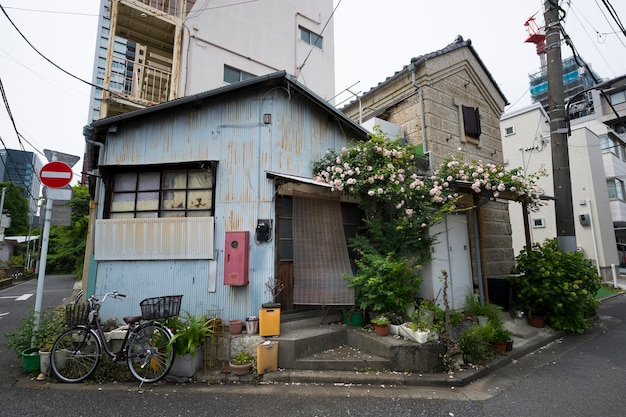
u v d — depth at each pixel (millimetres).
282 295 5984
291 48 15984
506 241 9922
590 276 6980
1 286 17391
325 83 17359
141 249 5742
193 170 6246
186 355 4582
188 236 5742
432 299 6453
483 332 5398
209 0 13141
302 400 3986
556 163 8242
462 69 9758
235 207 5984
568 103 8680
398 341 5012
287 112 6641
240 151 6230
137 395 4117
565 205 8000
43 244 5258
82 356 4617
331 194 6742
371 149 6523
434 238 6520
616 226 19406
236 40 13742
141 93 11438
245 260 5598
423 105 8648
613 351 5812
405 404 3896
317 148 7031
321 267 6059
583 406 3797
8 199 35719
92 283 5730
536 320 6988
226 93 6348
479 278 7426
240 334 5262
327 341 5379
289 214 6367
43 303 11719
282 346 4906
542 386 4391
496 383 4539
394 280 5629
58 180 5348
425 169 8039
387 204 6801
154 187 6195
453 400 4008
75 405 3838
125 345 4566
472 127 9383
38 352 4809
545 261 7164
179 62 11570
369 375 4586
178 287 5699
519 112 17094
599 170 16578
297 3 16734
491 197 7039
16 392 4172
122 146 6273
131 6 10320
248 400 3984
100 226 5793
